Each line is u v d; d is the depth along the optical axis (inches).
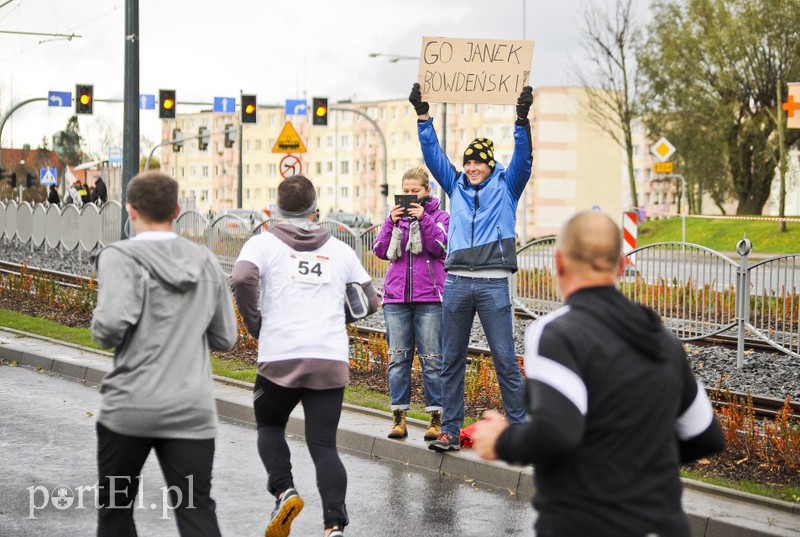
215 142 6318.9
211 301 209.6
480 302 337.4
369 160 5782.5
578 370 136.2
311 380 250.7
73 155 5492.1
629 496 134.8
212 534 203.0
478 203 337.4
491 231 335.9
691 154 2335.1
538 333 139.8
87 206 1083.3
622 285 625.3
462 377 347.6
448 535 275.0
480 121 5078.7
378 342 529.0
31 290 858.8
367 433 374.6
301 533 276.2
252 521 284.2
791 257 523.8
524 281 701.3
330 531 246.4
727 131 2263.8
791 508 280.4
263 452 260.2
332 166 5959.6
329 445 253.6
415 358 534.9
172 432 201.8
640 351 139.3
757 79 2212.1
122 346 203.5
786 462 328.5
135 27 695.7
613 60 2303.2
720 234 2043.6
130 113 701.3
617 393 136.3
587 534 134.8
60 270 1071.0
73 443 374.0
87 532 268.7
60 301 788.0
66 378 520.4
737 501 291.3
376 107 5777.6
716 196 2442.2
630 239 722.8
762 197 2330.2
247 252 254.2
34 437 382.6
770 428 358.9
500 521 288.4
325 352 251.8
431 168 349.1
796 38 2156.7
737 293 548.1
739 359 545.0
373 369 520.7
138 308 200.4
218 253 946.7
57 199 1806.1
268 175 6117.1
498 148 4997.5
